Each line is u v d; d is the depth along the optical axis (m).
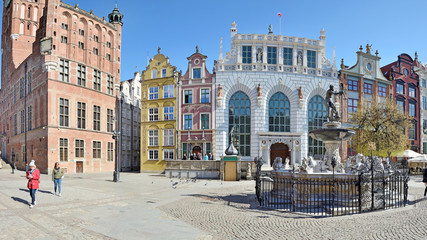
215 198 16.89
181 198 16.88
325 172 15.81
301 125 40.84
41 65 39.44
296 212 12.56
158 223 10.81
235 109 41.12
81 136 41.16
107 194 18.19
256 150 39.75
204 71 41.16
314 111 42.41
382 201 13.59
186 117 41.25
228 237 9.12
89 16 43.56
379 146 39.28
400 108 46.28
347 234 9.20
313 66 42.78
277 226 10.32
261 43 41.31
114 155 47.31
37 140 39.72
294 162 39.91
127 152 52.81
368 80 45.84
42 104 38.88
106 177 32.84
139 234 9.39
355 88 44.72
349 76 44.31
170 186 23.20
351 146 42.78
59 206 13.93
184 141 40.84
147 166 42.53
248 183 26.42
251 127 40.66
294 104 41.41
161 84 42.94
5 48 57.50
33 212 12.47
